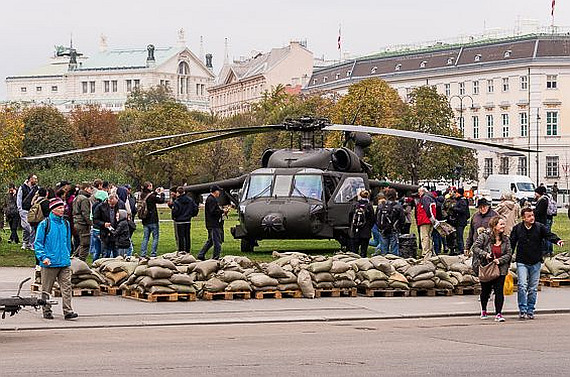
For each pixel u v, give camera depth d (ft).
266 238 111.65
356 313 70.18
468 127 459.32
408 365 47.60
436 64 472.85
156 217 106.73
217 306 73.00
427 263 81.76
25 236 118.42
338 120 311.27
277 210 109.40
